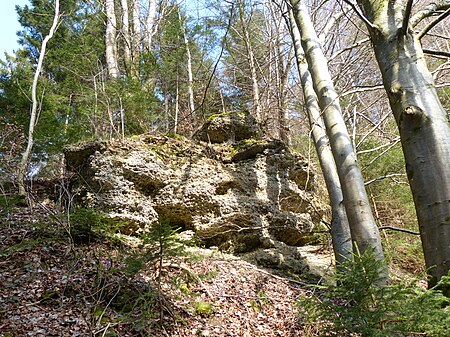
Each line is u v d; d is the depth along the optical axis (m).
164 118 13.05
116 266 4.77
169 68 12.82
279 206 7.57
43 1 15.35
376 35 3.44
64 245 5.42
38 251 5.13
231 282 5.46
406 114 2.94
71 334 3.63
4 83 11.16
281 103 12.20
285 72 12.04
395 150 8.72
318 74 4.98
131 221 6.30
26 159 7.77
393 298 2.50
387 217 8.79
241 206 7.08
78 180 7.11
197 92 13.99
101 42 14.49
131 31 16.28
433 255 2.66
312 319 2.85
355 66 10.32
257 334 4.40
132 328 3.93
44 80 11.82
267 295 5.33
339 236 4.90
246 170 7.70
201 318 4.47
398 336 2.49
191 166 7.24
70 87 11.79
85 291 4.32
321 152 5.62
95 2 14.90
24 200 6.96
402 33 3.21
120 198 6.43
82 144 7.14
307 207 7.95
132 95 10.38
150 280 4.72
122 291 4.37
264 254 6.79
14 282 4.40
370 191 8.76
